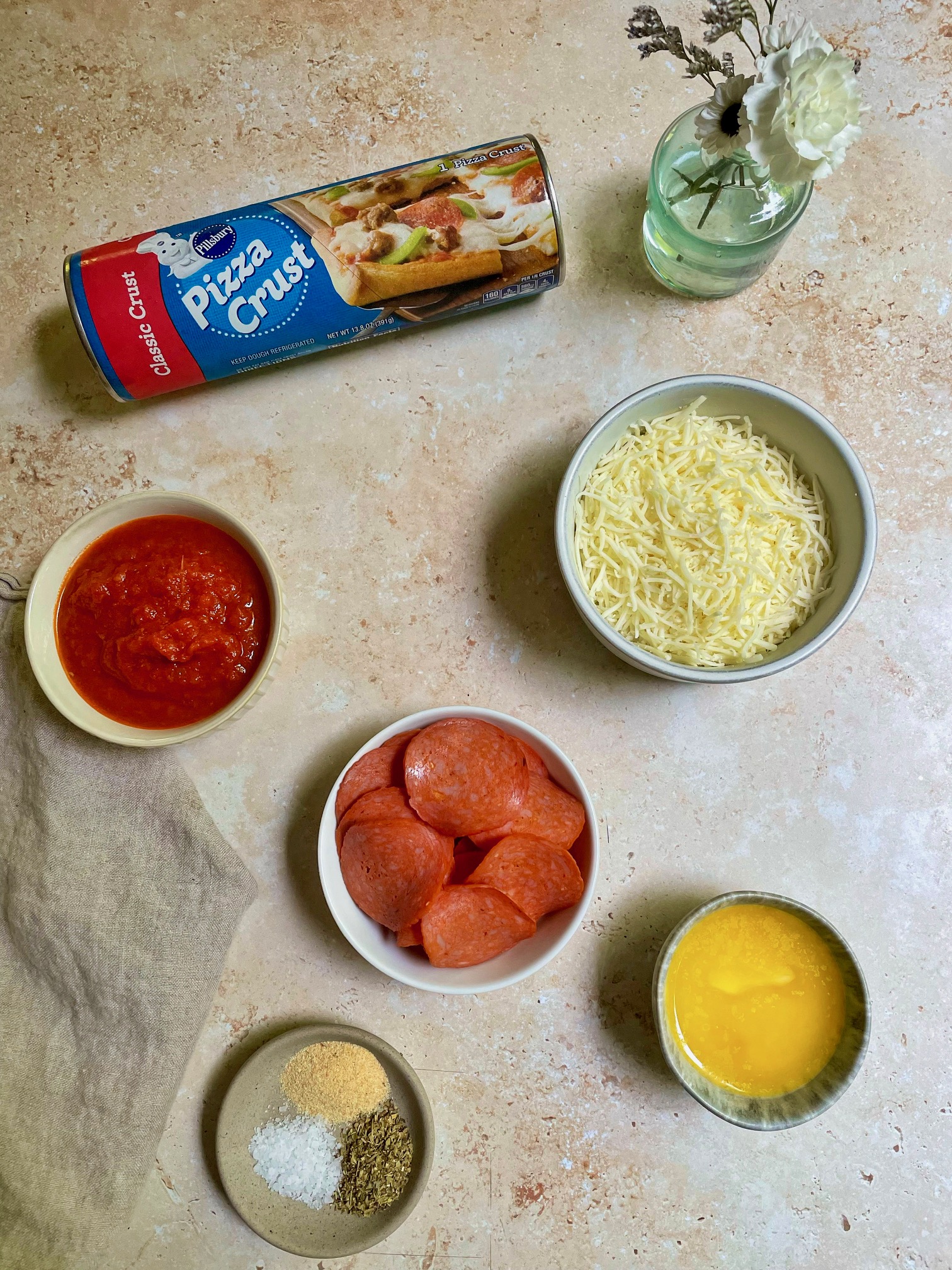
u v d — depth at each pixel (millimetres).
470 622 472
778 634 436
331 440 473
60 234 473
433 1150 437
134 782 456
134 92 475
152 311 412
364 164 473
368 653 471
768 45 343
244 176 474
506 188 413
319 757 469
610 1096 463
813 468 432
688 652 429
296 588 471
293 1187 453
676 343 474
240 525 422
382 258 418
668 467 431
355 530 472
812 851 467
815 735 470
